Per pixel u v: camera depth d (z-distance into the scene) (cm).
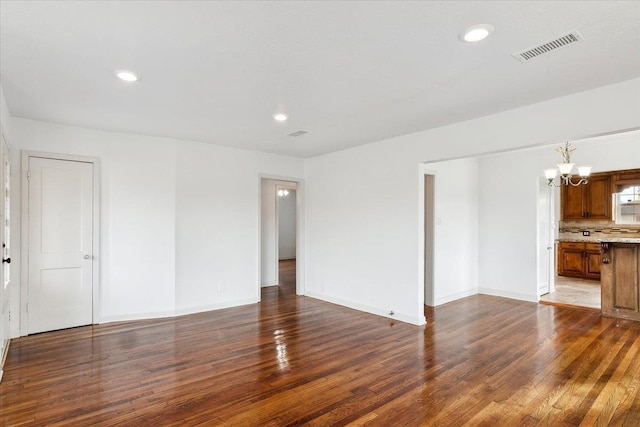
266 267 706
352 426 227
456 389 275
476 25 204
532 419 234
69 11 189
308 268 618
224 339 388
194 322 452
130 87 298
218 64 255
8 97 321
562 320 464
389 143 481
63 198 415
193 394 266
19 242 388
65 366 314
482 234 643
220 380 289
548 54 240
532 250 581
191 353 346
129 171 455
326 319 470
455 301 579
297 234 638
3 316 317
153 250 469
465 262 616
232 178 538
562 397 262
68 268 418
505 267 613
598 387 277
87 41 222
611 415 238
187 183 495
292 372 305
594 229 779
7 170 352
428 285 550
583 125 307
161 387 277
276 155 590
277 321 460
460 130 400
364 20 199
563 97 319
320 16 195
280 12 191
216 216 521
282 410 245
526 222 590
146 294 465
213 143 511
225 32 212
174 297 480
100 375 296
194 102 336
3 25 203
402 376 297
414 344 374
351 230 538
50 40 221
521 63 254
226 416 238
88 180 431
